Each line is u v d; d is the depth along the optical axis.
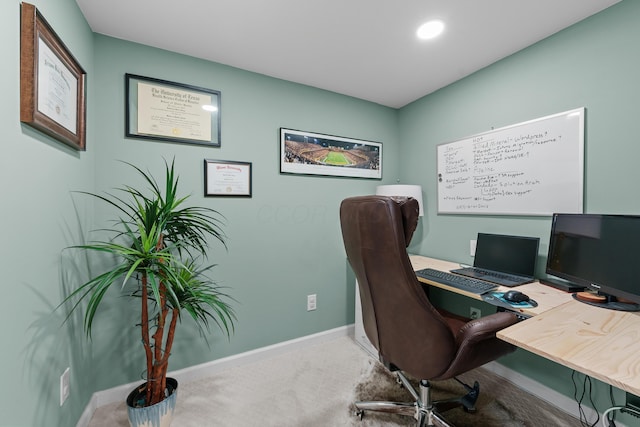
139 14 1.41
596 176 1.42
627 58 1.30
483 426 1.39
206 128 1.85
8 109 0.80
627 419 1.29
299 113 2.20
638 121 1.28
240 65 1.93
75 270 1.28
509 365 1.76
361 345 2.23
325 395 1.65
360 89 2.31
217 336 1.90
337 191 2.39
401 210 1.06
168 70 1.74
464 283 1.55
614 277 1.14
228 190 1.92
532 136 1.67
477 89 2.00
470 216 2.06
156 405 1.24
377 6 1.36
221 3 1.34
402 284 1.07
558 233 1.45
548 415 1.47
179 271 1.43
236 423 1.44
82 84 1.32
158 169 1.72
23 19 0.87
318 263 2.31
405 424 1.43
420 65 1.92
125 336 1.62
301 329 2.24
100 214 1.57
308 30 1.55
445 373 1.10
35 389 0.94
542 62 1.62
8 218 0.81
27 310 0.90
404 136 2.64
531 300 1.24
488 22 1.48
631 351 0.77
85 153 1.42
